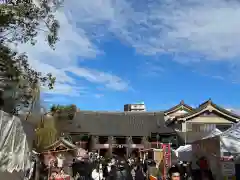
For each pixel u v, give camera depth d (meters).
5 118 8.88
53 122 19.00
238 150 13.84
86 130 53.88
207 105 40.53
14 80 10.66
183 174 15.03
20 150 9.55
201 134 39.09
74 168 19.86
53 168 18.39
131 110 69.19
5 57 10.51
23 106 10.94
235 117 40.12
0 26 10.10
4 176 8.95
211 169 15.39
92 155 28.39
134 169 19.30
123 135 54.44
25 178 10.50
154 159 24.62
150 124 55.84
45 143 17.81
